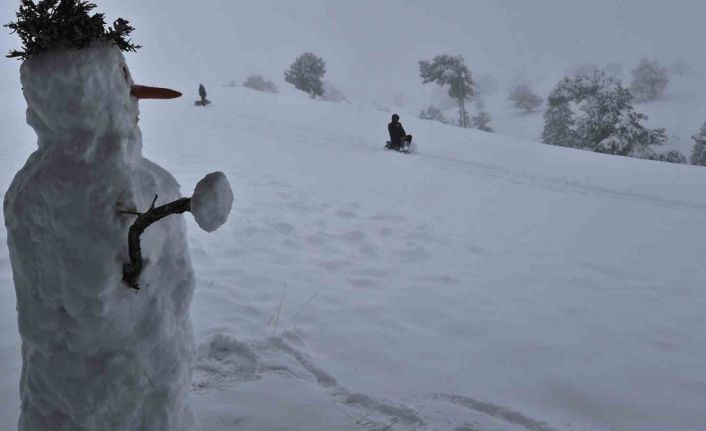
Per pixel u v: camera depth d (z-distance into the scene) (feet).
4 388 12.21
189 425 8.57
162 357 7.59
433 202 34.58
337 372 13.78
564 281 21.83
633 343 16.70
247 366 13.24
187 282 7.91
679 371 15.10
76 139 6.73
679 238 29.60
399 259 23.21
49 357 7.25
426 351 15.37
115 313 7.06
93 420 7.33
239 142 51.75
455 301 19.06
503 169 47.80
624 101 121.60
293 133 60.39
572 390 13.83
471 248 25.38
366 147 54.80
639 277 22.82
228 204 6.59
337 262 22.15
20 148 41.73
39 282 7.00
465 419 11.81
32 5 6.45
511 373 14.51
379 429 11.13
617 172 48.75
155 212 6.64
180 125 60.29
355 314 17.44
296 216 28.27
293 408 11.51
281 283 19.53
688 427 12.59
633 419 12.80
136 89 7.24
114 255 6.89
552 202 36.99
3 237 21.59
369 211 30.76
